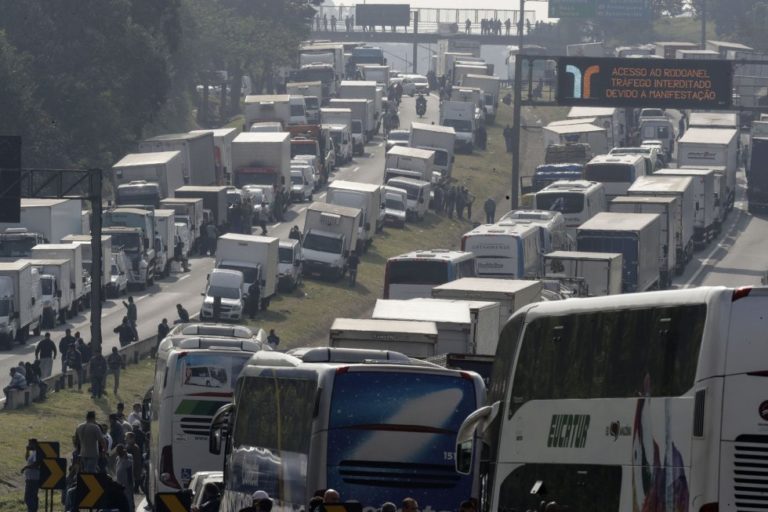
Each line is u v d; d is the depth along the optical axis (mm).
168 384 95312
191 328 109000
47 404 142250
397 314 132000
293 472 63375
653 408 44562
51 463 86000
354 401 62062
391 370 62406
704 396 41281
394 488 61969
